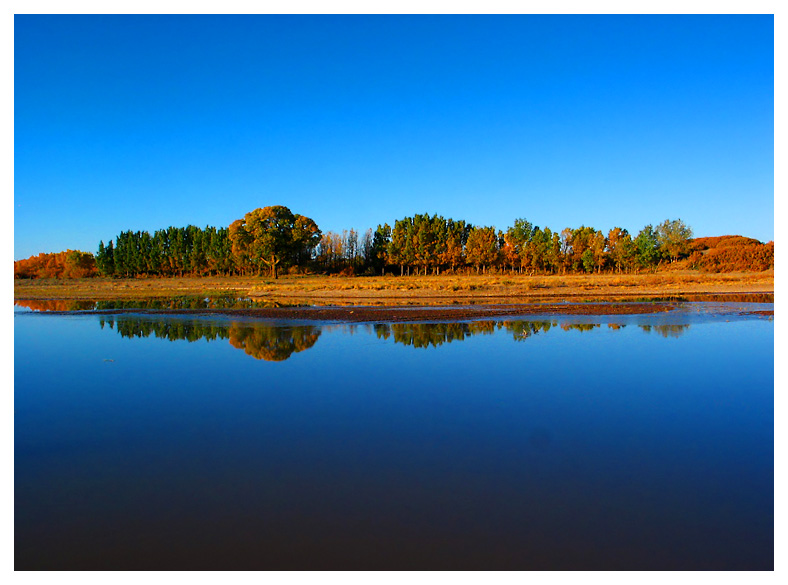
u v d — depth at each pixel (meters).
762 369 11.57
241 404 9.12
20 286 56.03
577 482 5.95
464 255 74.31
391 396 9.55
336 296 34.19
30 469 6.41
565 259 69.94
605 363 12.27
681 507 5.36
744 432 7.58
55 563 4.43
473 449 6.95
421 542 4.73
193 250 78.88
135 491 5.79
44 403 9.27
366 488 5.82
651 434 7.50
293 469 6.34
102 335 17.56
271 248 60.50
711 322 19.39
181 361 12.93
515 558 4.48
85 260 87.19
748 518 5.12
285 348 14.60
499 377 10.96
